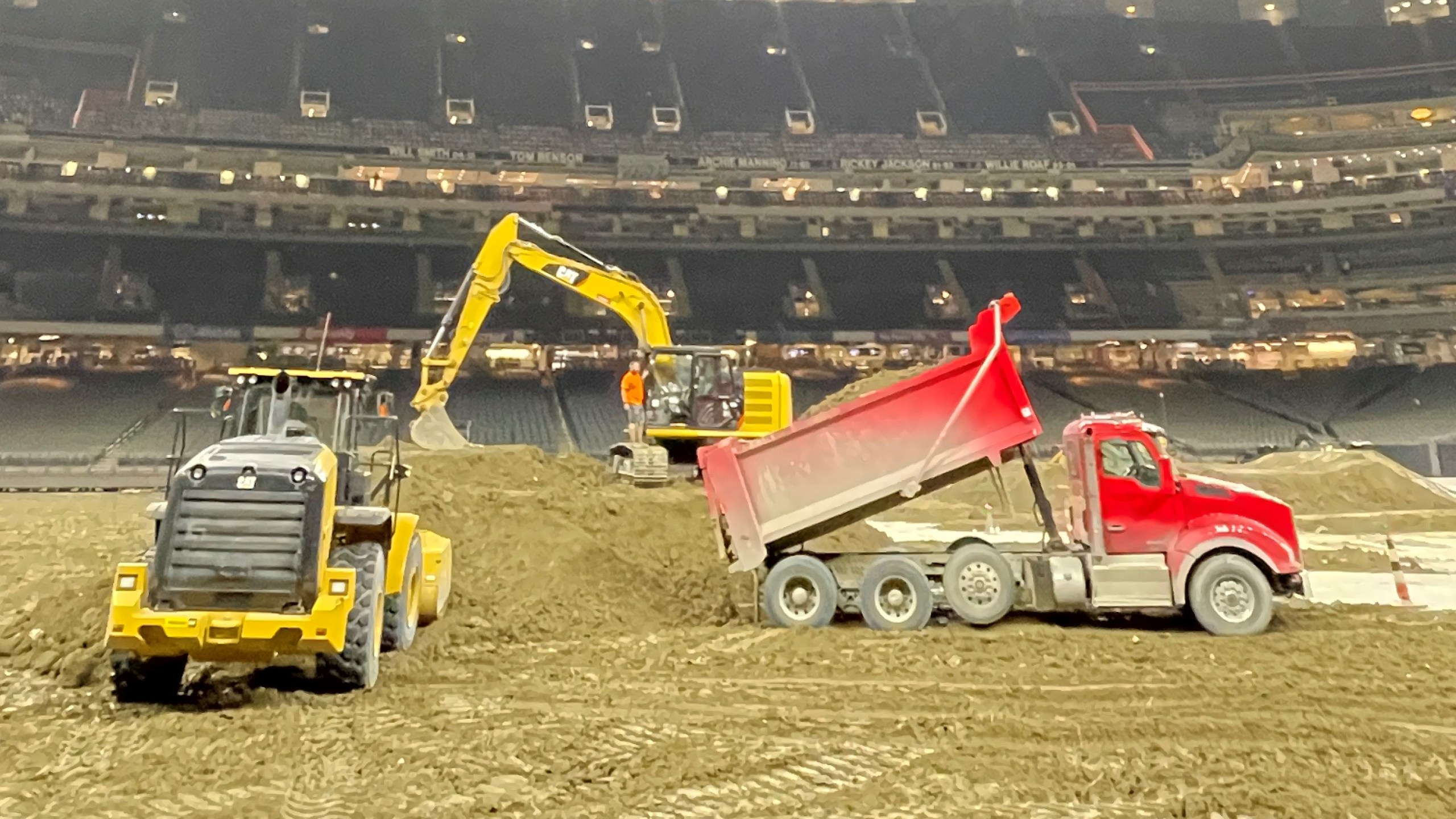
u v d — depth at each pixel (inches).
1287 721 242.4
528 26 2485.2
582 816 178.5
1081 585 362.3
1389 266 2126.0
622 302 772.6
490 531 437.1
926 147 2321.6
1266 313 2087.8
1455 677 288.5
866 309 2121.1
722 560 420.2
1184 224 2257.6
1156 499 365.1
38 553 462.9
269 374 304.8
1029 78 2544.3
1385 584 520.1
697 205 2174.0
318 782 193.3
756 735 231.1
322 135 2031.3
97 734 223.8
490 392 1845.5
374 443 325.7
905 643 331.0
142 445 1454.2
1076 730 234.2
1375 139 2135.8
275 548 238.4
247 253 1950.1
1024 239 2272.4
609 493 572.1
